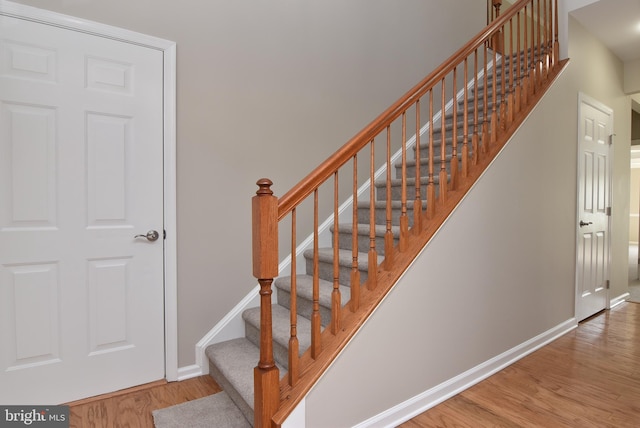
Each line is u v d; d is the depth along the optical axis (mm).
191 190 2236
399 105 1861
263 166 2520
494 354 2416
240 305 2414
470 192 2219
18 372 1778
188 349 2232
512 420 1860
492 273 2387
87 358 1943
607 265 3865
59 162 1859
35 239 1811
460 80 3807
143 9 2068
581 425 1819
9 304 1759
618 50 3797
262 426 1417
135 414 1822
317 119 2789
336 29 2904
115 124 2002
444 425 1817
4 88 1731
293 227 1536
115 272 2010
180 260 2203
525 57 2762
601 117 3654
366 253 2475
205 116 2283
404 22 3357
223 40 2348
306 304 2262
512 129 2514
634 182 10320
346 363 1633
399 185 2824
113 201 2002
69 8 1868
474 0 3949
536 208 2771
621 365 2516
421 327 1948
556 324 3059
